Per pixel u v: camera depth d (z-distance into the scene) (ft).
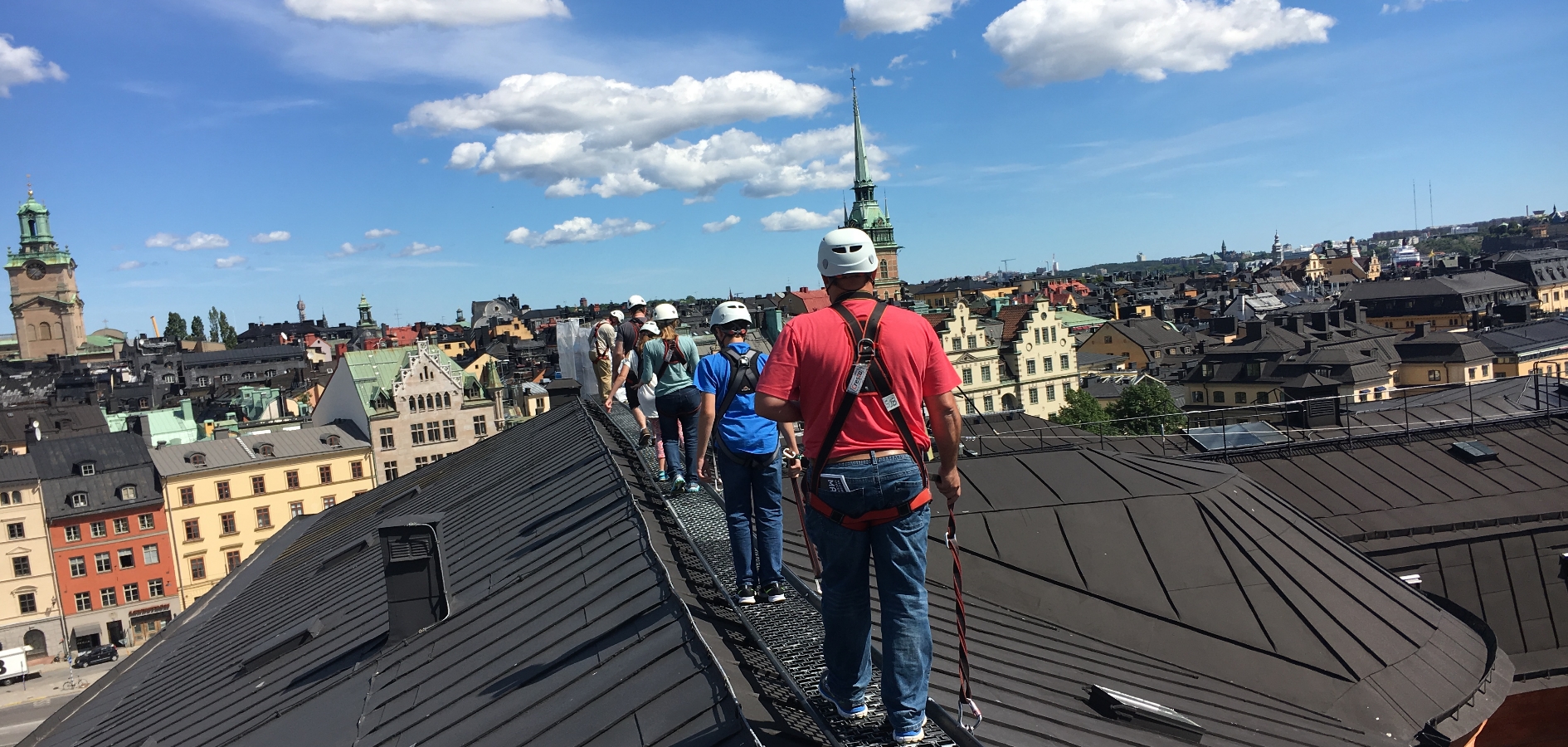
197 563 241.96
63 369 571.28
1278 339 308.40
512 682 25.39
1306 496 76.59
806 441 16.61
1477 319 391.24
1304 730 35.65
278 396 364.79
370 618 39.91
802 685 20.08
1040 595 46.52
